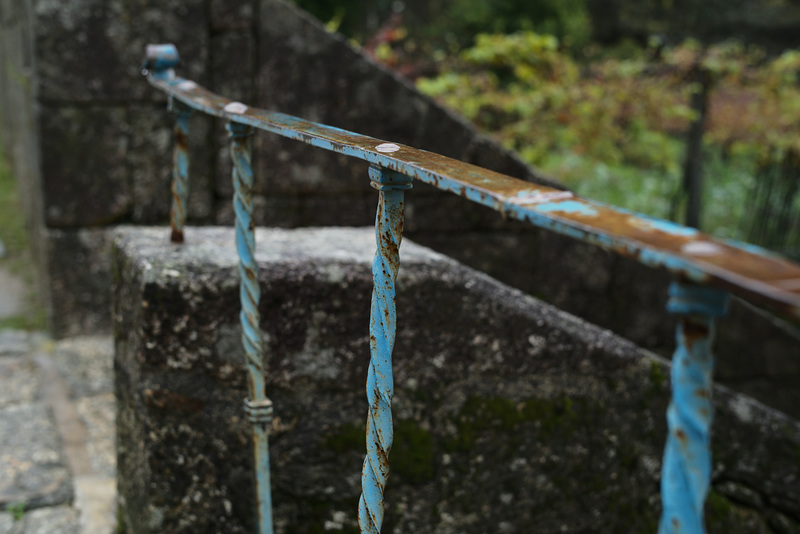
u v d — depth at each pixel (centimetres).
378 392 109
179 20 378
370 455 112
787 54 634
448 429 182
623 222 65
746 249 57
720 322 445
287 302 171
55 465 270
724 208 806
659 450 199
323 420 177
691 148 607
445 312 179
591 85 607
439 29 1375
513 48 590
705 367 65
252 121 134
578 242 432
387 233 106
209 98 162
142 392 169
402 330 177
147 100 384
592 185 763
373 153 101
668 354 450
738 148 722
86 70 373
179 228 187
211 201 400
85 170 383
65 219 385
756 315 449
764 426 209
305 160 402
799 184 751
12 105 618
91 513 239
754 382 457
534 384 187
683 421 66
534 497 191
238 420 173
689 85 602
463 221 421
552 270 433
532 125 612
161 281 165
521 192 77
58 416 309
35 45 365
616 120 641
